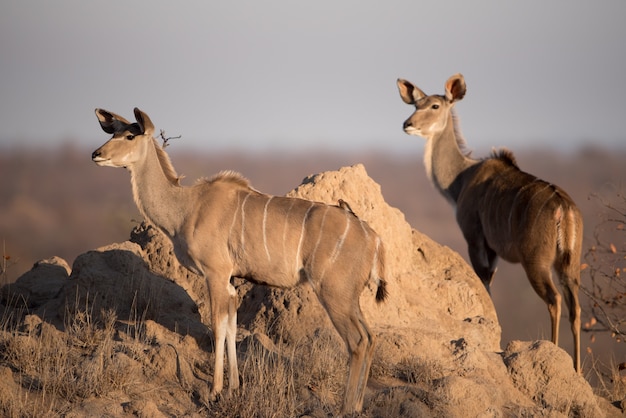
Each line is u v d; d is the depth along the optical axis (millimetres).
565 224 37656
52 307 34781
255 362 30312
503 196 40688
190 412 28219
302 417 28094
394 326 34438
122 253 35375
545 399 32094
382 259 29672
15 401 26516
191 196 30938
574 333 37312
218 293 30016
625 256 41969
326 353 31234
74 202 197625
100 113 32656
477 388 29969
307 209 29922
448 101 45656
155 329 32031
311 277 29453
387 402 28828
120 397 28047
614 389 36000
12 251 115750
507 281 101438
